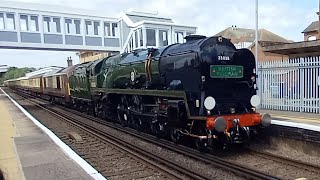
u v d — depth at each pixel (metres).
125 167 8.53
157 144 11.31
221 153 9.93
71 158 8.29
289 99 14.58
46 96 38.62
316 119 11.76
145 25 28.50
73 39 28.64
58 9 28.12
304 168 8.16
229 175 7.76
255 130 10.09
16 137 11.52
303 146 9.66
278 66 15.00
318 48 16.75
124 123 15.48
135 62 13.53
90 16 29.31
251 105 10.17
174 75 10.69
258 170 8.00
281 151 10.17
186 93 9.95
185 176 7.61
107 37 30.38
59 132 14.48
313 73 13.38
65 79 26.28
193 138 10.29
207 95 9.53
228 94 9.92
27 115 19.59
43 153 8.89
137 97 13.36
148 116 12.25
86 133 13.99
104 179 6.55
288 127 10.05
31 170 7.27
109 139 12.38
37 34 27.08
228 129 9.36
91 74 19.61
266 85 15.73
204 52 9.53
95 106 19.77
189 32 31.45
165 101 11.05
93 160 9.34
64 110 25.73
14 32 26.25
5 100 37.78
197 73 9.54
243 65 10.25
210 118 9.13
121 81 15.12
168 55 11.16
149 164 8.52
